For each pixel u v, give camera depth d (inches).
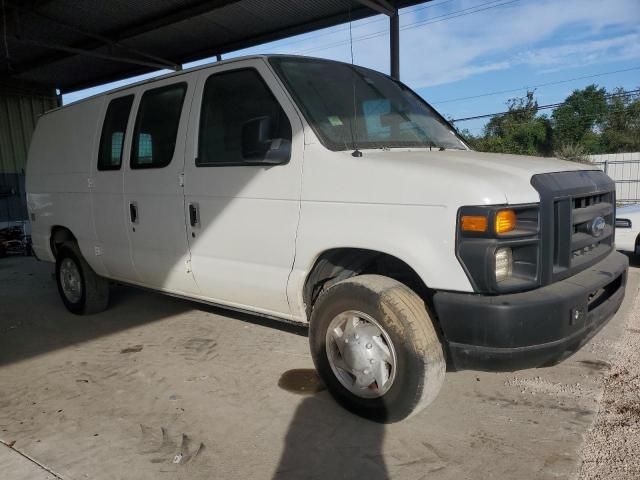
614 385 145.7
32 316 237.9
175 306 239.1
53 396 150.6
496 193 105.9
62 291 240.1
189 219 161.9
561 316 107.9
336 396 132.5
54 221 229.3
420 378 114.4
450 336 112.0
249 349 181.3
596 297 126.7
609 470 107.6
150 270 180.7
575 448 116.0
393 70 370.6
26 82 609.3
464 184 107.7
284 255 137.5
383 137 145.7
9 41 463.2
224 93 154.6
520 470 108.8
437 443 119.5
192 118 161.8
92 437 126.8
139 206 180.2
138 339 196.9
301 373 160.2
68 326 218.1
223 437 125.1
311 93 142.3
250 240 145.0
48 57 517.3
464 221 106.7
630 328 192.2
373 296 119.3
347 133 137.7
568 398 139.3
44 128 238.1
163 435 126.8
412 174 114.9
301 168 132.4
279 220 137.6
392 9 360.8
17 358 183.0
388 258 130.7
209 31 438.0
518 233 107.2
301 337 191.5
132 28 437.7
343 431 125.7
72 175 214.2
